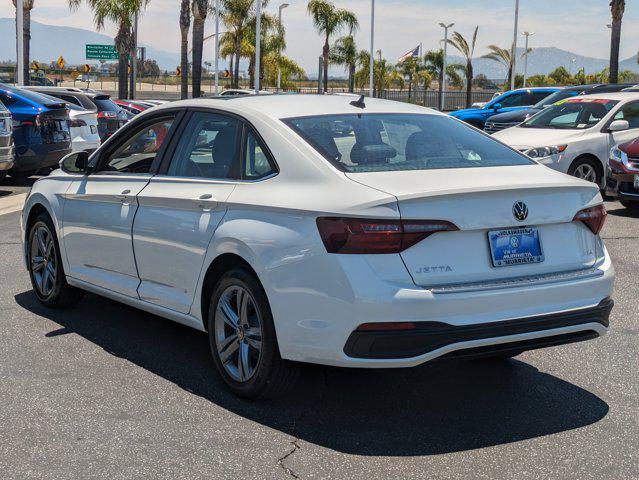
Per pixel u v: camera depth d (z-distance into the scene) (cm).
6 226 1073
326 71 5988
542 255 432
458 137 496
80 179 607
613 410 454
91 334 592
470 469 378
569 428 428
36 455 389
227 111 500
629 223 1114
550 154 1341
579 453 397
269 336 435
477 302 401
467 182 420
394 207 395
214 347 477
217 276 484
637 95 1430
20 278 769
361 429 425
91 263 591
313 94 546
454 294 398
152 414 442
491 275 415
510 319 407
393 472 375
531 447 404
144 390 479
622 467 382
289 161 445
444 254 405
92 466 378
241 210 453
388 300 389
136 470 374
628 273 809
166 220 506
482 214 410
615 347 571
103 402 459
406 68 7394
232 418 438
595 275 441
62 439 407
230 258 464
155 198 515
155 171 534
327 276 399
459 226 404
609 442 411
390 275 394
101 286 582
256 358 458
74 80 6550
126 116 1922
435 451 398
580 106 1458
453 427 429
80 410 446
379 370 520
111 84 7819
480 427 429
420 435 418
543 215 428
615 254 904
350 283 392
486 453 396
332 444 406
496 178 433
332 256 399
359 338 394
